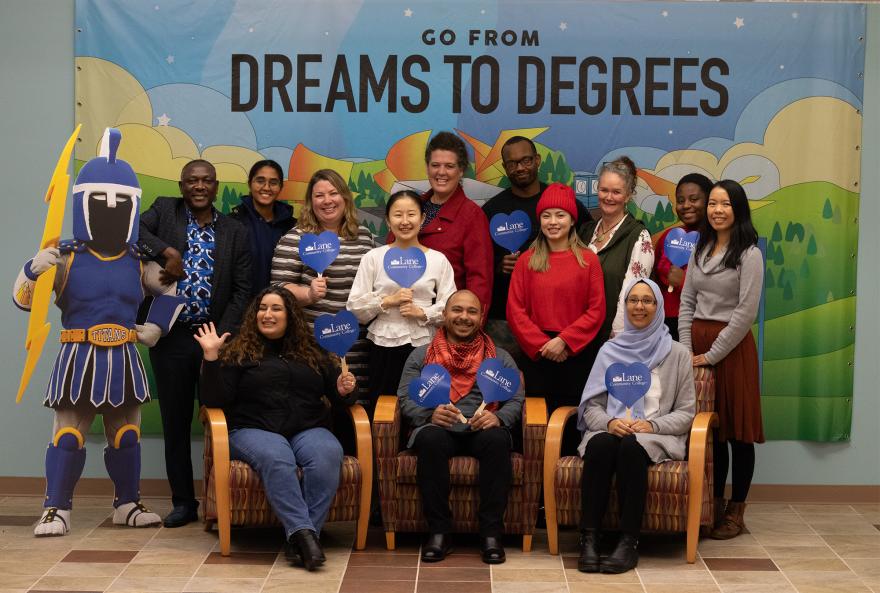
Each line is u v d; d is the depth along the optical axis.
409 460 4.60
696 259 4.93
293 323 4.71
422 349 4.86
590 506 4.44
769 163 5.52
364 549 4.66
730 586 4.17
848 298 5.54
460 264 5.19
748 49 5.50
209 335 4.55
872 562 4.52
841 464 5.59
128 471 5.00
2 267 5.58
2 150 5.57
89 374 4.77
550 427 4.60
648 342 4.73
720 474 5.08
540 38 5.52
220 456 4.46
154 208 5.09
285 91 5.55
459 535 4.91
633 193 5.20
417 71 5.54
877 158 5.54
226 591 4.05
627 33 5.51
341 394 4.72
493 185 5.55
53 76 5.54
